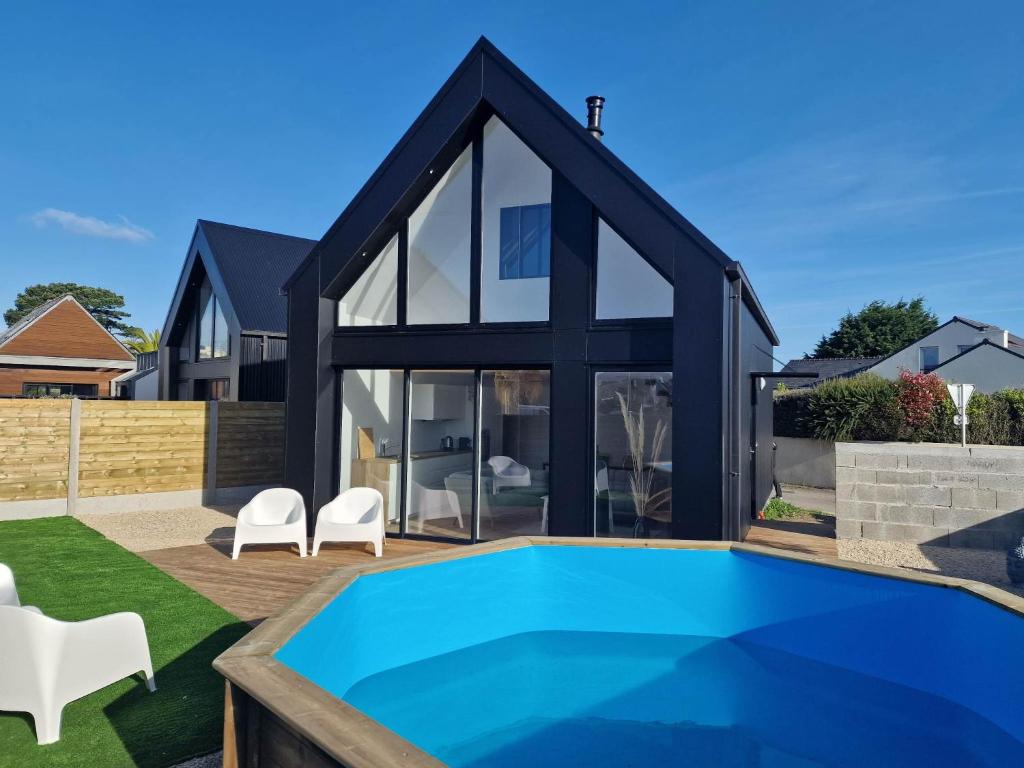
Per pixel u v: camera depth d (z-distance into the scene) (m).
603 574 6.45
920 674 5.11
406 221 9.80
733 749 4.39
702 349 7.86
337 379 10.15
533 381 9.06
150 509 12.36
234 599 6.79
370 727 2.48
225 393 17.73
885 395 16.39
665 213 8.04
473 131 9.50
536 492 8.92
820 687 5.31
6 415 11.02
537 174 9.15
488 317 9.27
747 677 5.47
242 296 16.69
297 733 2.67
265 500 9.40
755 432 11.45
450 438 9.48
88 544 9.31
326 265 9.89
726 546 6.23
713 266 7.85
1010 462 9.02
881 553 8.91
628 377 8.45
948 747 4.42
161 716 4.34
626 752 4.35
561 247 8.77
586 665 5.72
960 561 8.52
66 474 11.56
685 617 6.29
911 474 9.47
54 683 4.03
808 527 10.75
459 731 4.58
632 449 8.38
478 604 6.16
